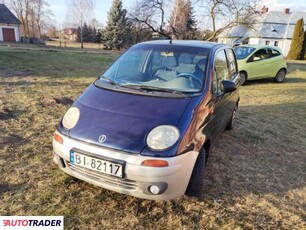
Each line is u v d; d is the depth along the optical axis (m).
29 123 4.38
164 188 2.26
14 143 3.63
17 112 4.80
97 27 47.22
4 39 38.25
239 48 10.56
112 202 2.62
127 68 3.37
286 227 2.52
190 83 2.98
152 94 2.77
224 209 2.69
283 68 10.98
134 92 2.82
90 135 2.38
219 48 3.73
